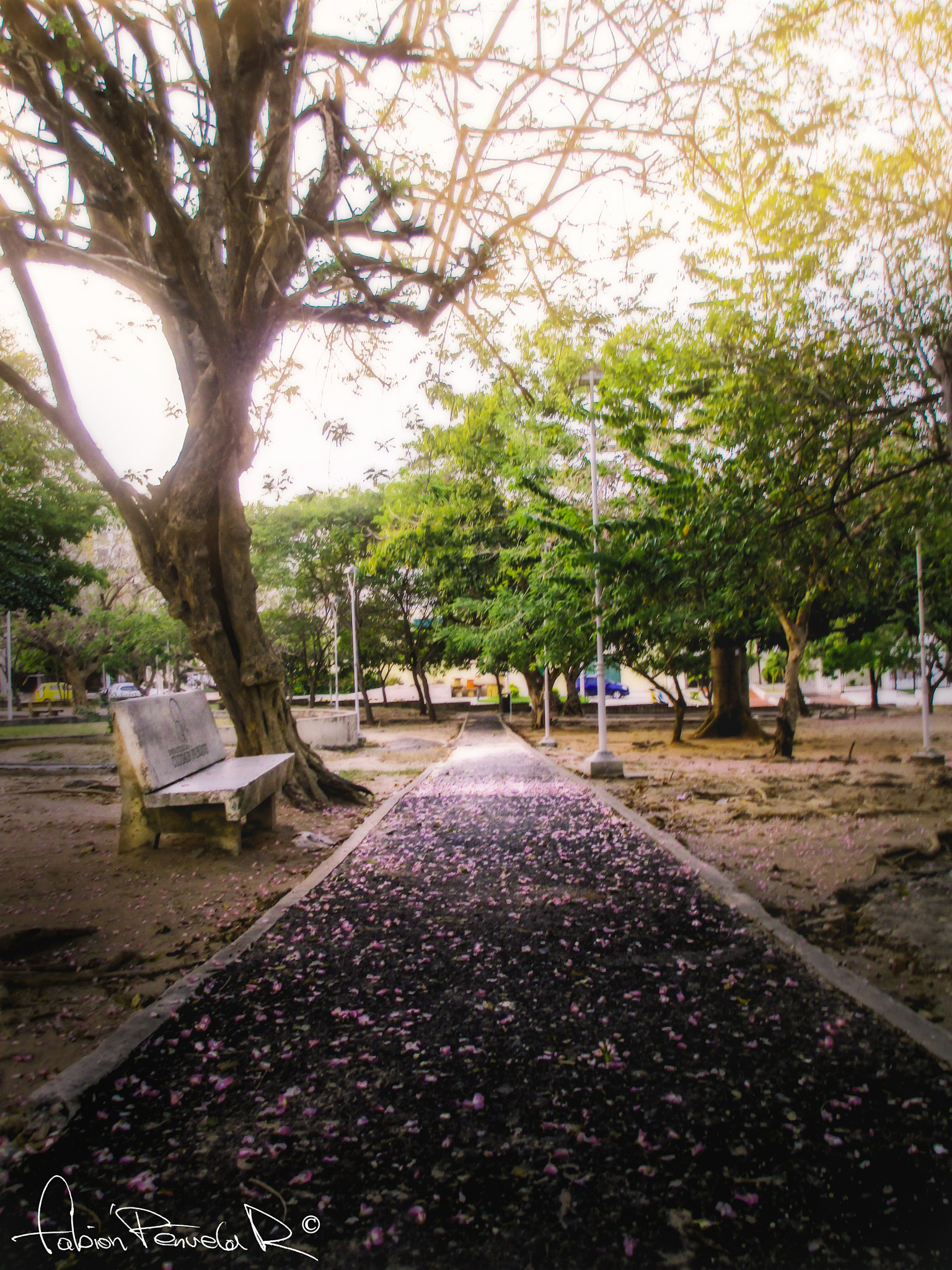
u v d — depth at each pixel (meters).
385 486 24.86
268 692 9.93
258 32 5.74
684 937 4.86
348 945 4.80
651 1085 3.10
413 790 12.09
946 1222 2.29
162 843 7.67
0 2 4.95
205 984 4.20
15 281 6.83
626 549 7.75
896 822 8.63
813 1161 2.59
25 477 19.06
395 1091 3.10
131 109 5.13
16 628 32.94
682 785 12.30
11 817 9.74
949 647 18.22
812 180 5.90
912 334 6.01
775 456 6.78
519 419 16.16
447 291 6.46
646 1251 2.20
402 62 5.36
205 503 8.50
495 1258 2.19
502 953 4.64
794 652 16.50
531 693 28.48
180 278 6.60
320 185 7.29
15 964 4.58
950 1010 3.71
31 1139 2.78
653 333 7.65
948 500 6.78
